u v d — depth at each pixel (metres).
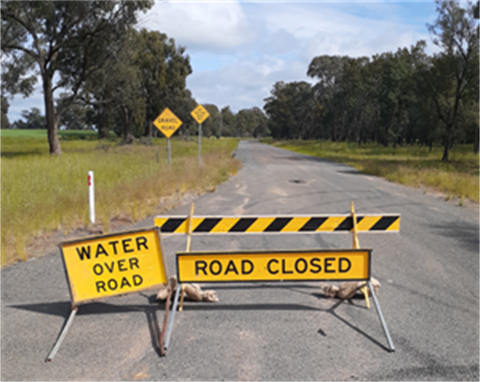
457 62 30.58
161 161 18.48
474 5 29.55
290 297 4.63
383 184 15.49
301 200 11.14
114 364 3.24
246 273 4.10
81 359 3.32
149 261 4.07
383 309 4.31
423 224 8.44
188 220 4.58
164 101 64.75
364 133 87.19
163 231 4.62
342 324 3.95
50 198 8.53
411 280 5.16
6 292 4.68
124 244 4.02
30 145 42.25
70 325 3.92
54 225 7.36
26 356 3.37
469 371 3.17
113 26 26.89
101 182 11.40
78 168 13.30
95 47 28.28
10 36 29.05
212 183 13.75
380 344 3.57
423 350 3.48
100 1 26.42
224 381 3.01
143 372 3.13
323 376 3.08
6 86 29.75
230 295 4.69
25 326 3.89
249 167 22.17
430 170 19.05
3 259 5.53
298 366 3.21
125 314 4.18
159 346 3.52
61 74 30.73
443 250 6.51
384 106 66.81
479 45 29.72
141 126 51.28
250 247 6.41
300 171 20.45
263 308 4.32
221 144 53.97
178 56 66.88
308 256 4.09
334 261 4.09
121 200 9.18
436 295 4.69
